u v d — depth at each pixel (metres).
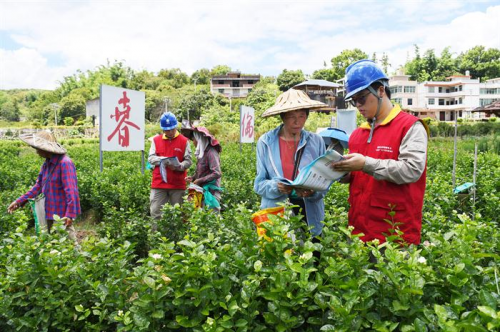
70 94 91.94
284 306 2.45
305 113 3.61
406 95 80.25
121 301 2.88
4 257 3.69
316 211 3.69
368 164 3.06
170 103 71.81
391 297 2.46
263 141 3.84
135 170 13.28
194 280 2.68
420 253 2.87
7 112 118.69
